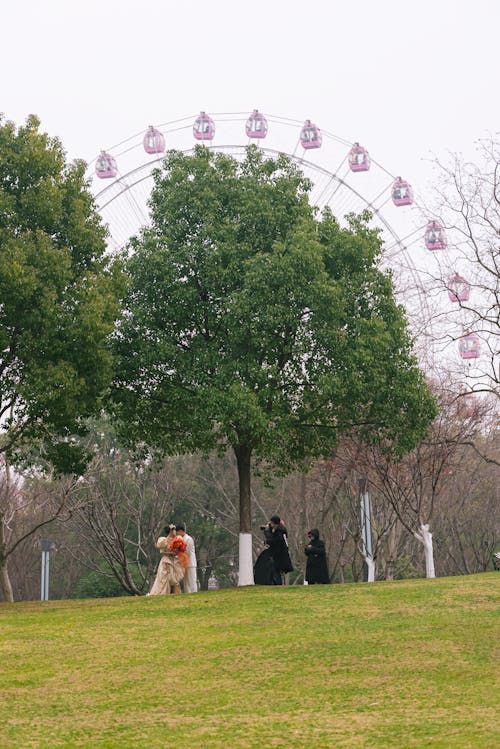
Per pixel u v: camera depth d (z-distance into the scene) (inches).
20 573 2364.7
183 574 1171.3
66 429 1192.8
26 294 1063.0
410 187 1888.5
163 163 1358.3
